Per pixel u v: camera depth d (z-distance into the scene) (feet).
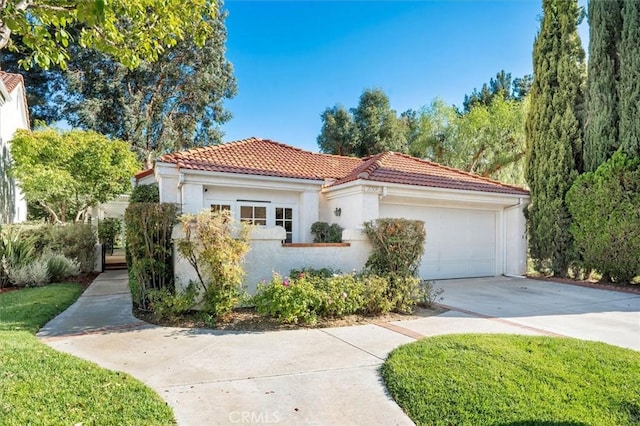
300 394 15.39
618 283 46.21
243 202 46.16
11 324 25.05
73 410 13.05
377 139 124.98
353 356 19.93
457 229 52.95
